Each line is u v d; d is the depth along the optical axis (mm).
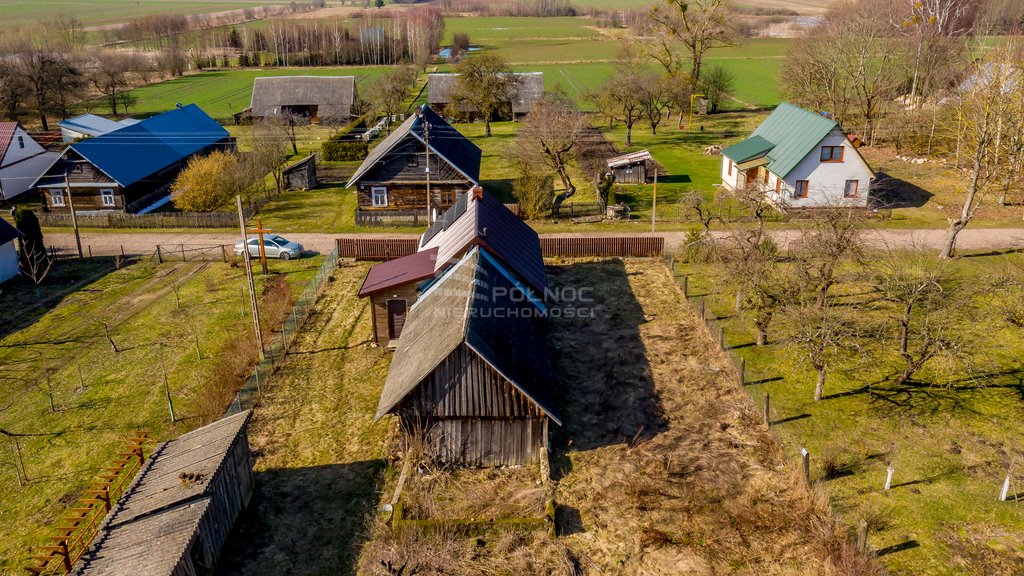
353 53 160000
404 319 36250
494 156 80375
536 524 23234
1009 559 21656
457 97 93438
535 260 37062
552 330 37938
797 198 55125
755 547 22516
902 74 87375
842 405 30203
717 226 54094
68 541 23688
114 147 63188
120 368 35469
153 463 24266
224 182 59906
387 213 57000
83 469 27766
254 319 34375
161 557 19141
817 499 23844
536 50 175500
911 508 23969
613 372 33469
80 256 51250
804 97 86188
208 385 32562
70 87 103125
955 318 35969
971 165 63531
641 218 57219
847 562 20734
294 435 29250
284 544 23328
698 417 29672
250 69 155625
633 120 87938
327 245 52594
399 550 22344
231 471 23562
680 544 22766
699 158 77438
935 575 21125
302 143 89312
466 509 24422
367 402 31531
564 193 60719
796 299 35000
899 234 50375
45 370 35469
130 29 198375
